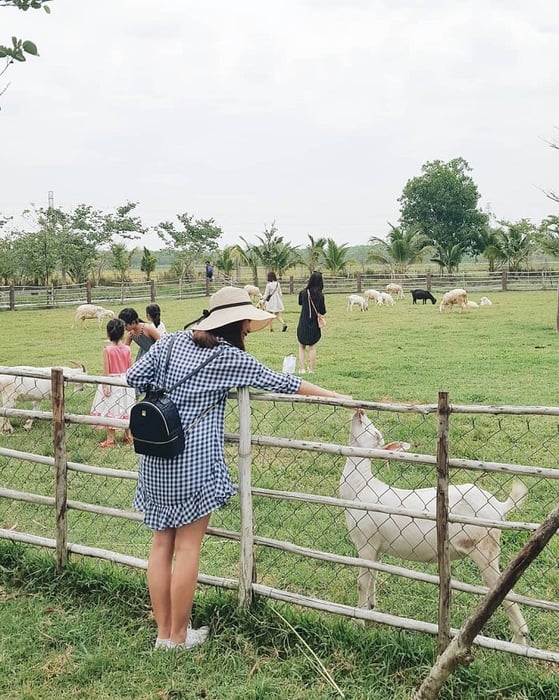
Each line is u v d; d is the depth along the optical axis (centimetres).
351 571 488
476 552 393
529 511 587
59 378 454
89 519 592
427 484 647
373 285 3916
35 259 3691
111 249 4319
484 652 376
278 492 394
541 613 427
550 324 2008
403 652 362
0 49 432
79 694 347
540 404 964
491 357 1400
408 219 5719
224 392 383
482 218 5644
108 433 818
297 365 1355
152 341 834
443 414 352
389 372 1252
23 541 482
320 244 4384
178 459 371
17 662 374
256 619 394
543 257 4712
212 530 415
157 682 354
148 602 426
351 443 416
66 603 433
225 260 4412
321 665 359
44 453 789
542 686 337
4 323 2450
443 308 2564
